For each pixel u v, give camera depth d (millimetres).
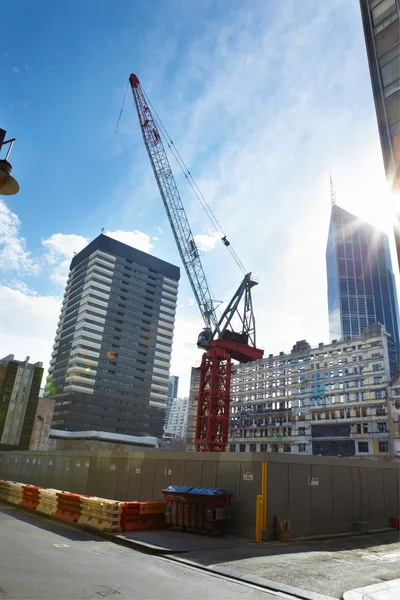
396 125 18625
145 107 85375
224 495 15047
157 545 12391
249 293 80938
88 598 6945
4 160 6332
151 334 184625
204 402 74000
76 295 184250
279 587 8641
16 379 84062
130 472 21922
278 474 15555
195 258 83938
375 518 19344
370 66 20859
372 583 9375
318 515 16672
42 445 83500
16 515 18531
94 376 163750
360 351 79750
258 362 98250
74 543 12523
